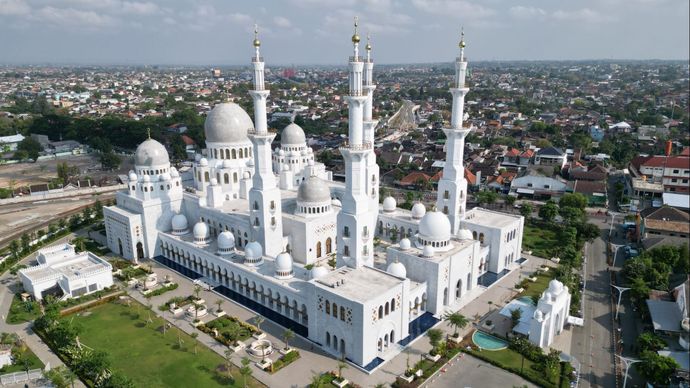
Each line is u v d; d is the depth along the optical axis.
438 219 106.50
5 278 123.19
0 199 192.62
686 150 194.88
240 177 142.62
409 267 105.94
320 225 123.25
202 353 89.62
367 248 104.69
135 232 131.00
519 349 89.38
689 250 118.31
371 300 83.62
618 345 91.12
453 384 80.44
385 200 142.50
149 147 136.00
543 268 124.88
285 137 158.25
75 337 89.44
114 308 106.81
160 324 99.75
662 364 73.56
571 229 137.62
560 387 78.50
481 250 119.62
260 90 110.19
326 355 89.06
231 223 126.38
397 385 79.56
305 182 125.00
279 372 83.75
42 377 82.81
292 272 106.12
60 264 121.56
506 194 192.00
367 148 97.62
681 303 92.50
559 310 93.00
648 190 173.50
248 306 107.00
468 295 111.75
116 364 85.88
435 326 98.75
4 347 89.31
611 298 109.56
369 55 122.25
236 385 80.31
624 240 144.25
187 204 139.88
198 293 110.62
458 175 121.75
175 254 131.25
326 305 89.06
